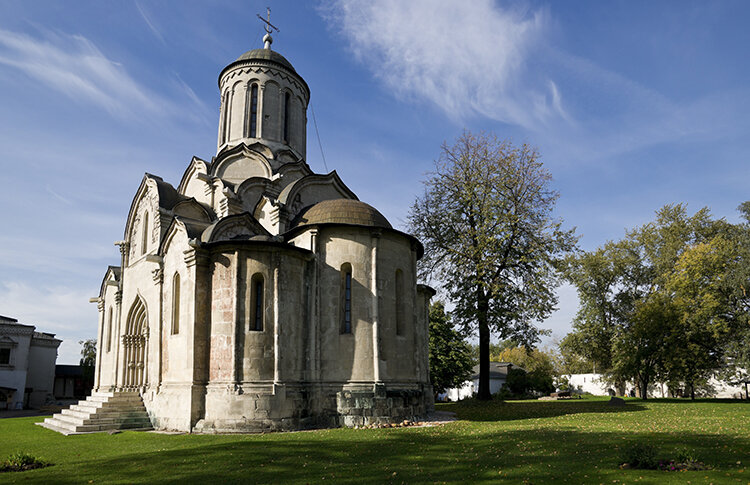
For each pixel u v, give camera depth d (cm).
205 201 3102
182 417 2162
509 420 2403
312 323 2345
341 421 2238
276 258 2273
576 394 7325
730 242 3972
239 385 2108
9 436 2234
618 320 5506
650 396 6181
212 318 2217
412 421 2366
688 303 3912
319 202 2877
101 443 1872
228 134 3459
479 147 3678
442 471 1203
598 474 1107
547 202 3588
